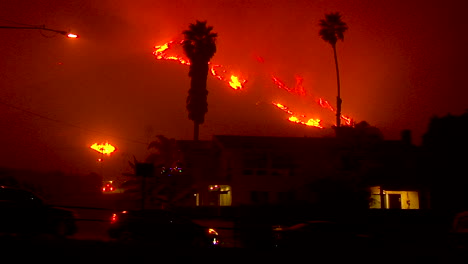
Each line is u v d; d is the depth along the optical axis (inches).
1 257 461.7
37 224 675.4
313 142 1651.1
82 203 1529.3
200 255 506.3
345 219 1223.5
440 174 1473.9
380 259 544.1
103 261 473.4
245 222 708.0
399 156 1534.2
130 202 1563.7
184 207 1322.6
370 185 1438.2
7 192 782.5
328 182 1342.3
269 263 507.2
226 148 1603.1
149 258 485.1
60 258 468.1
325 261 526.6
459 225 662.5
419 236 972.6
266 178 1594.5
